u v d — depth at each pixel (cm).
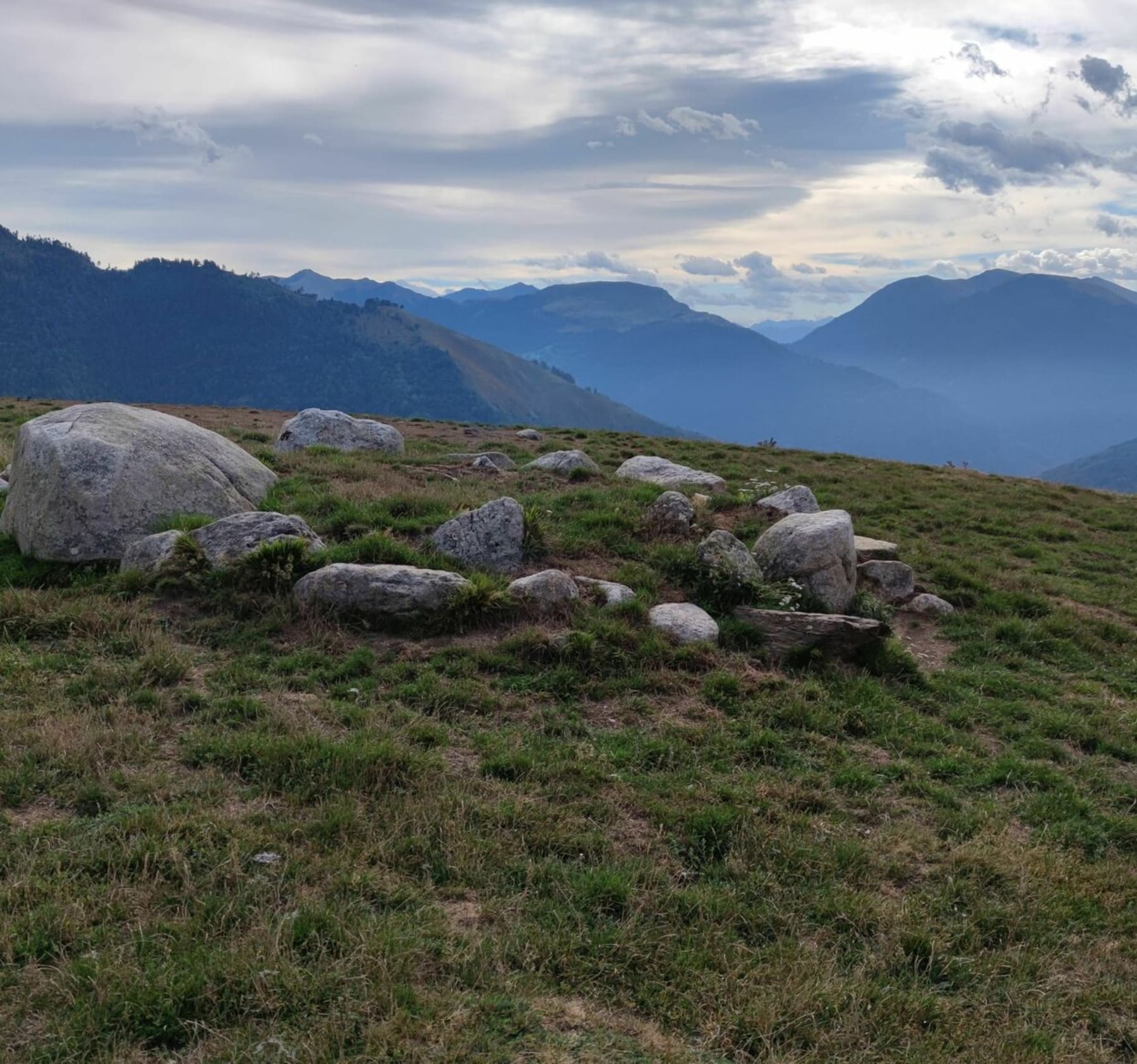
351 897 478
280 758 575
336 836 527
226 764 576
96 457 830
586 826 559
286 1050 367
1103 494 1688
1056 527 1312
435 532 863
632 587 838
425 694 664
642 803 582
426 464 1263
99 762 562
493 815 554
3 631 702
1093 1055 437
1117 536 1318
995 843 582
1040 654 865
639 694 700
